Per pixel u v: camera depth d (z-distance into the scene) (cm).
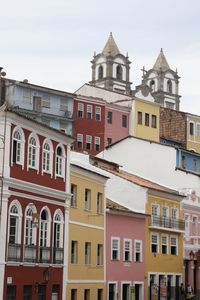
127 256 5647
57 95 7875
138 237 5812
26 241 4197
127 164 7344
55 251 4534
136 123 9000
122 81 14162
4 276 3916
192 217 6781
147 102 9212
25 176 4194
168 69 15488
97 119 8544
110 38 14400
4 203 3950
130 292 5619
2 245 3919
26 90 7506
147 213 5978
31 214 4266
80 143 8275
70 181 4841
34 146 4347
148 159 7250
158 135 9244
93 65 14400
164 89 15400
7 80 7325
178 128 9412
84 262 4994
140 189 5988
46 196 4450
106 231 5369
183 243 6544
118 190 6084
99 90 9431
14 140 4106
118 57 14212
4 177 3947
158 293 6000
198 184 6925
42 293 4362
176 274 6362
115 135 8744
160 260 6109
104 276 5275
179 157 7338
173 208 6438
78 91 9569
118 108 8856
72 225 4831
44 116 7612
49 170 4525
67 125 7950
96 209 5241
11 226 4056
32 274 4231
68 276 4731
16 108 7188
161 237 6169
